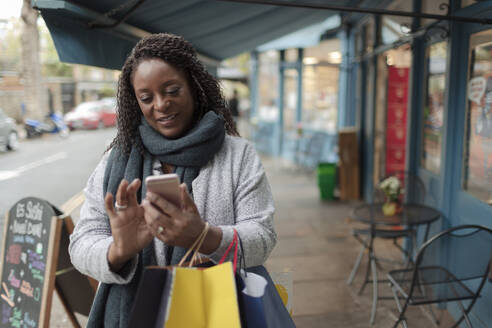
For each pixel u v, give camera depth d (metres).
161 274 0.82
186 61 1.03
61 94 24.80
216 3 3.23
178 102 1.02
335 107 8.29
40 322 2.03
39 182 7.86
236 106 13.44
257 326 0.91
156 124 1.04
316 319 3.05
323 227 5.21
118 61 2.82
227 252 0.91
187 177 1.05
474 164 2.85
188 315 0.83
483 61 2.71
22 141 14.74
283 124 10.40
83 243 0.98
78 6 2.23
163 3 2.78
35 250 2.13
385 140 5.57
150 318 0.81
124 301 0.99
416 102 3.97
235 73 16.73
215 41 4.61
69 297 2.32
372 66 5.98
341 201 6.52
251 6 3.66
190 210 0.85
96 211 1.05
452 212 3.15
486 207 2.62
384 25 5.36
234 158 1.09
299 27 5.96
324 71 8.67
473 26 2.81
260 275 1.02
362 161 6.59
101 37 2.61
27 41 16.84
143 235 0.88
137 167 1.07
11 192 7.06
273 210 1.07
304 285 3.60
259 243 0.97
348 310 3.17
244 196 1.05
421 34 3.41
